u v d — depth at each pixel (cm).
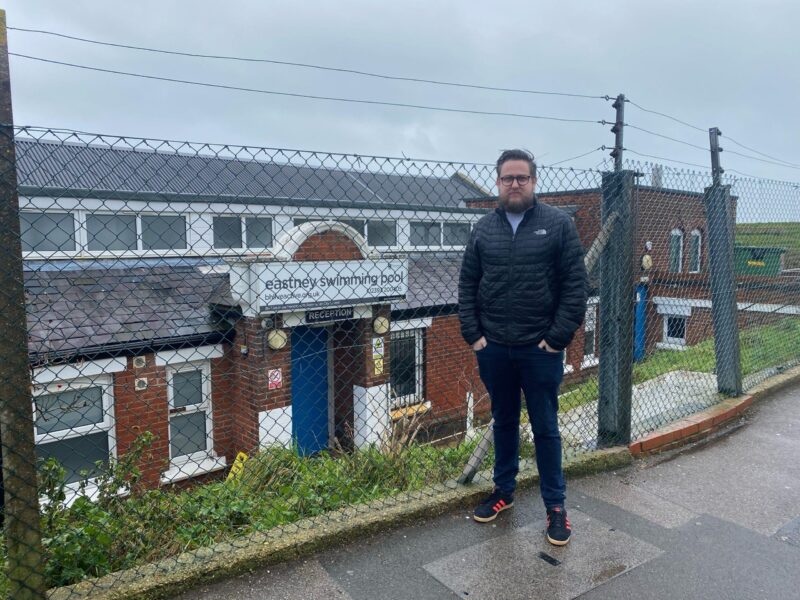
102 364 696
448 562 267
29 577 208
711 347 825
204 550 261
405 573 258
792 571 264
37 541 209
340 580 252
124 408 728
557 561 269
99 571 253
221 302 808
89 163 905
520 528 299
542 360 279
